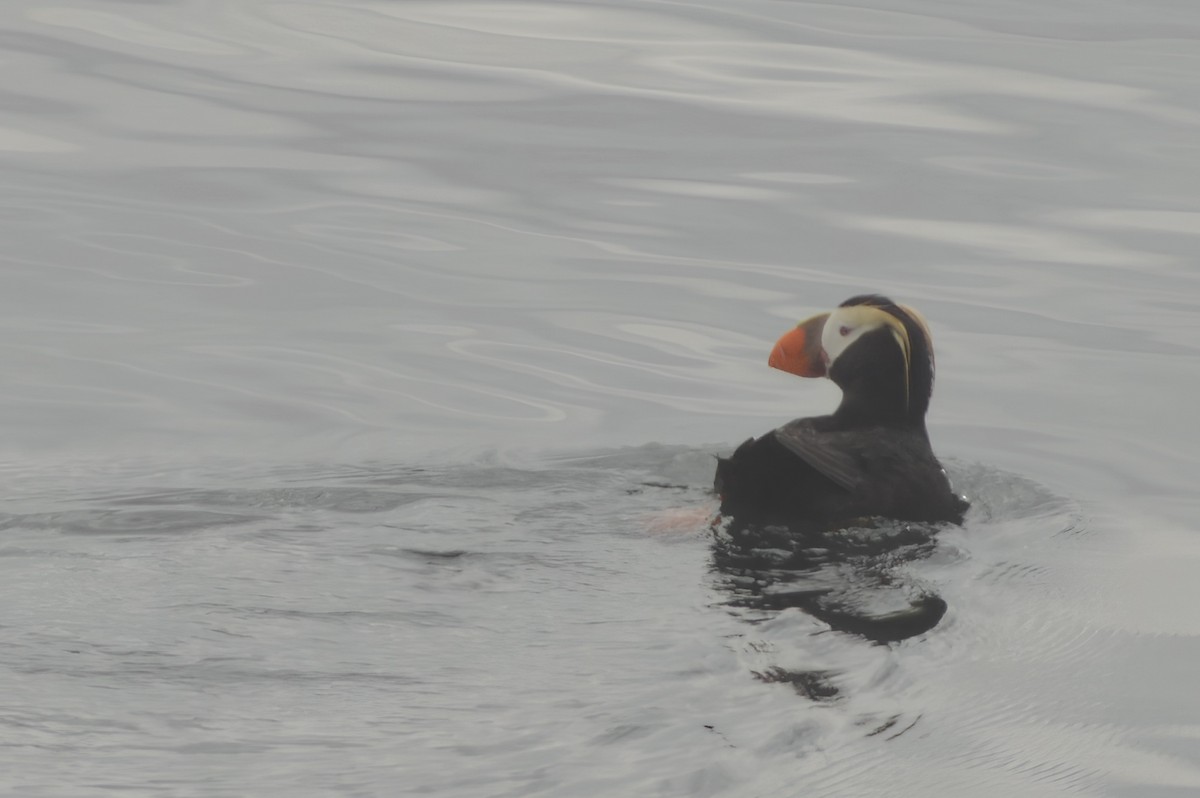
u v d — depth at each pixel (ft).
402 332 47.03
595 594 26.20
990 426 40.65
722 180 62.59
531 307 49.24
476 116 70.64
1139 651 25.36
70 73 75.20
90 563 27.25
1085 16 93.81
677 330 47.50
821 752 21.34
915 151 66.44
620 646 24.20
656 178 62.69
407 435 38.91
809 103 73.46
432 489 31.71
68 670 22.93
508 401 41.70
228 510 30.17
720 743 21.27
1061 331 47.62
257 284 50.93
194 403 41.27
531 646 24.13
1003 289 51.37
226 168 62.69
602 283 51.49
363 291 50.47
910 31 88.79
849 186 61.93
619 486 32.40
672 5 94.43
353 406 41.22
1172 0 99.81
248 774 20.02
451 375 43.65
